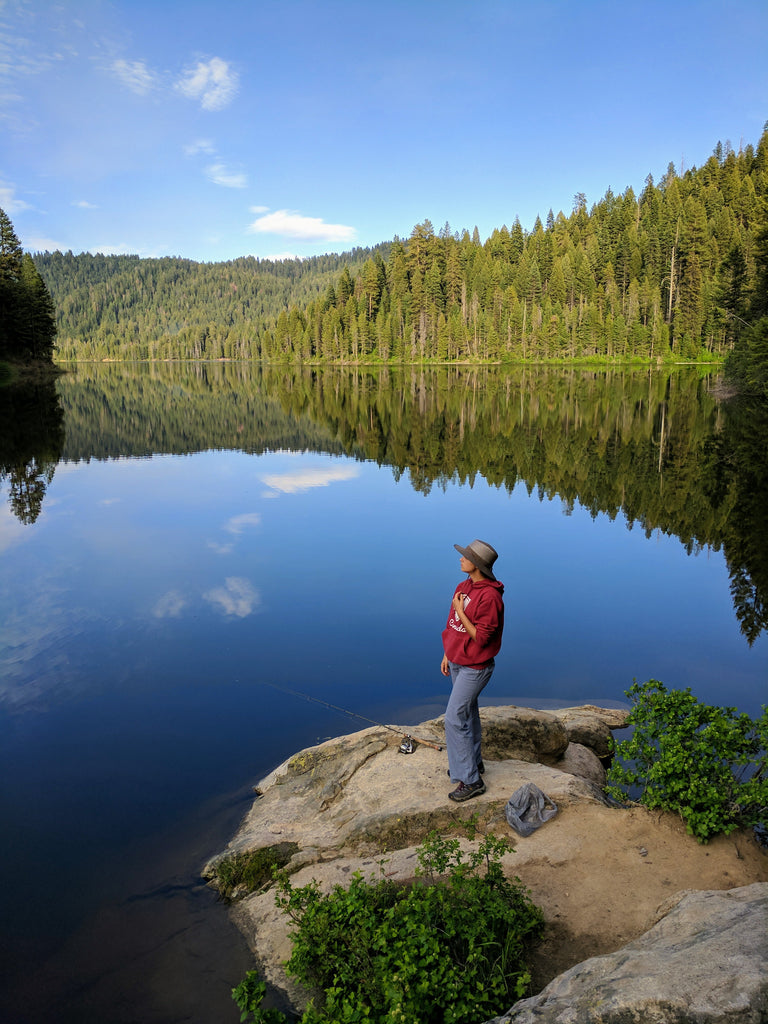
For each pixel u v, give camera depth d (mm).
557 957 3154
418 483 17500
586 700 6555
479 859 3533
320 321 129750
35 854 4227
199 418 35781
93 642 7547
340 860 4094
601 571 10258
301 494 16062
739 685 6633
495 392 52781
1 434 28266
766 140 125312
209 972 3365
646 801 4293
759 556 10961
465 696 4410
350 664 6988
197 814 4652
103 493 16125
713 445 23203
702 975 2238
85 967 3402
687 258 100750
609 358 97000
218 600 8836
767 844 4148
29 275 74688
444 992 2734
